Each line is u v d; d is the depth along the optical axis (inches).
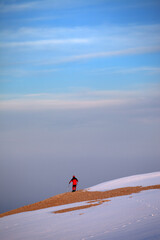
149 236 373.1
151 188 922.1
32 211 828.0
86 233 465.7
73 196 995.9
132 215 538.3
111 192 965.8
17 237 529.3
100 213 611.5
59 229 530.0
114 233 431.5
